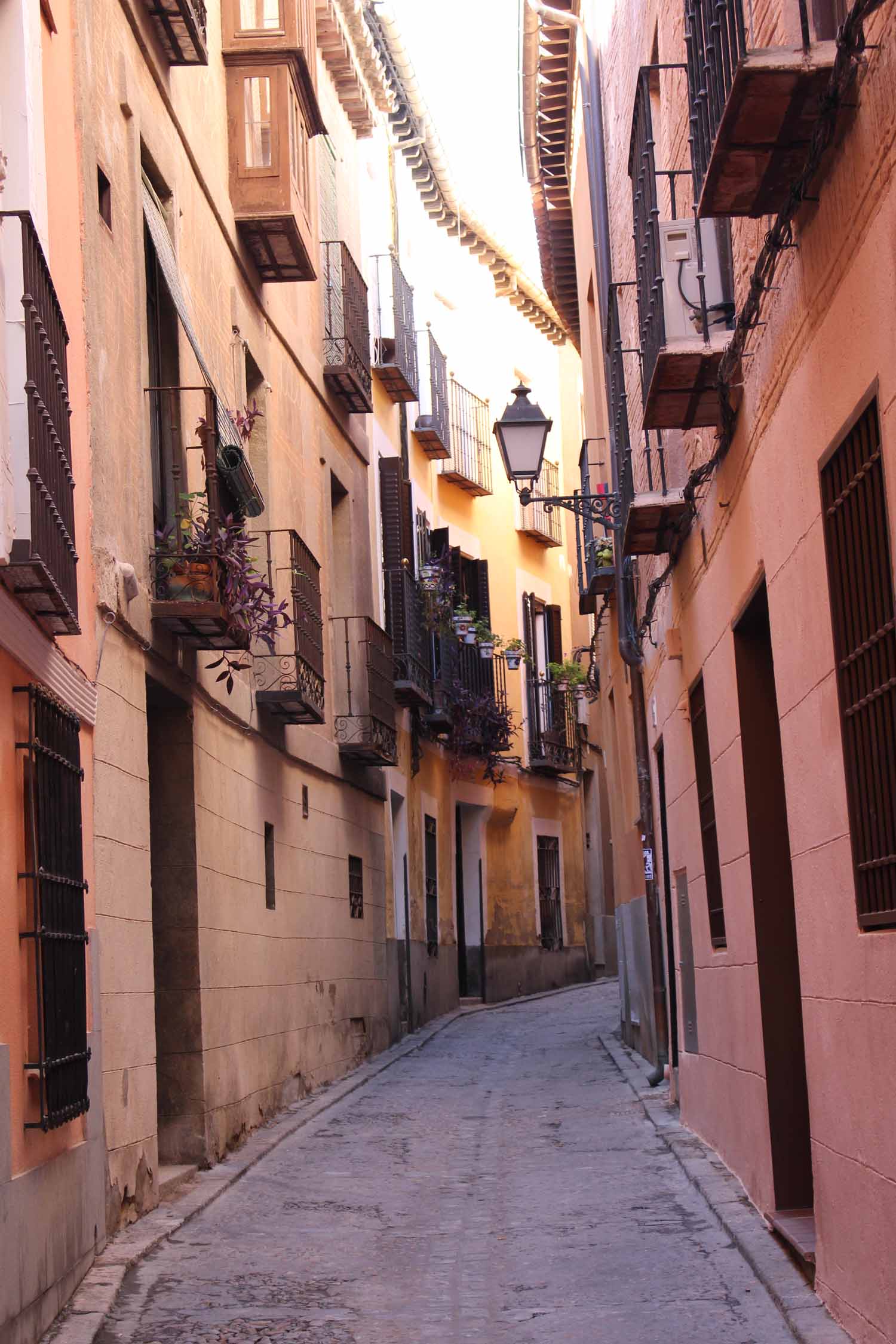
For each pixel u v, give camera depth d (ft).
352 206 60.23
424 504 76.18
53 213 23.67
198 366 35.04
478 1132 37.60
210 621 30.04
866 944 16.63
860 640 16.61
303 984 44.96
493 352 89.35
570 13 53.47
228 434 36.55
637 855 50.85
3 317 19.04
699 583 28.86
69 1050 21.18
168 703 32.40
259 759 40.45
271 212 40.47
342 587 55.52
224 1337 19.72
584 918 99.55
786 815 24.68
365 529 59.31
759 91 15.72
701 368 23.06
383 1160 33.78
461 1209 28.07
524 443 39.55
